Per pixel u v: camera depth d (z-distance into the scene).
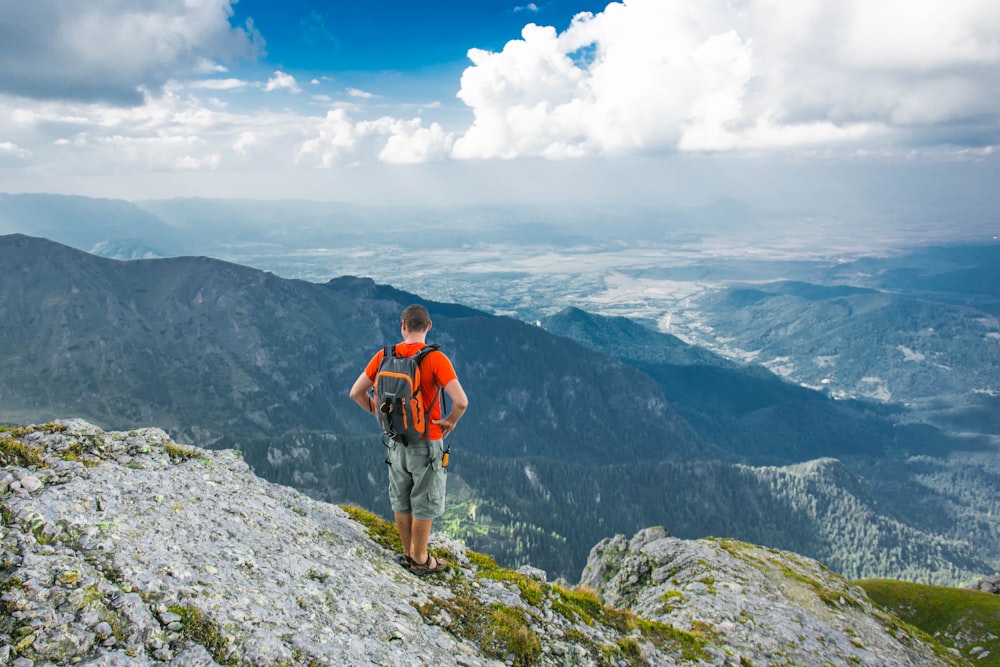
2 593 2.37
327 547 3.80
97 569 2.62
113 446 3.67
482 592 4.28
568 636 4.32
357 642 2.98
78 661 2.26
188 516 3.28
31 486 2.94
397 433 3.66
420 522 3.95
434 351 3.69
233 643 2.58
